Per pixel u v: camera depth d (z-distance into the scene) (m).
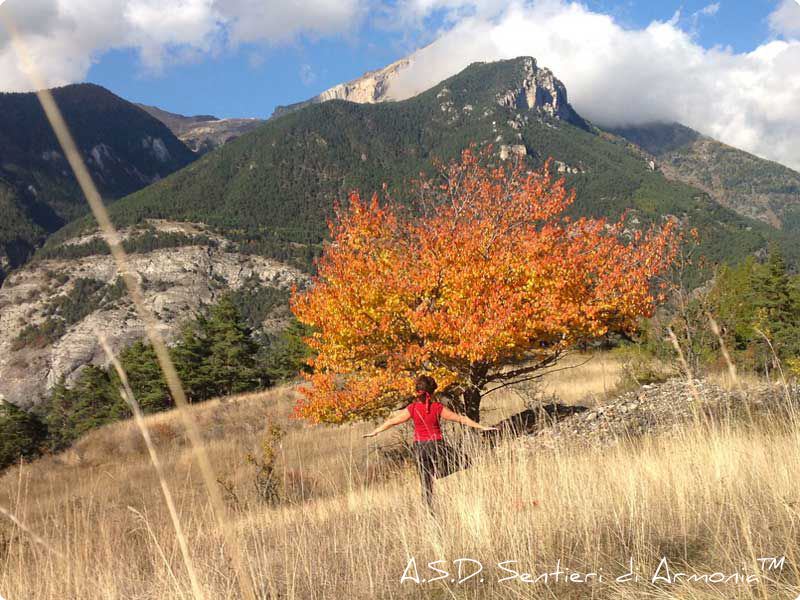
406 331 13.55
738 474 4.60
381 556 4.28
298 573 4.09
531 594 3.33
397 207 14.77
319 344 14.24
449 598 3.47
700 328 11.53
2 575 3.96
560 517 4.46
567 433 7.99
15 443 43.31
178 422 28.42
